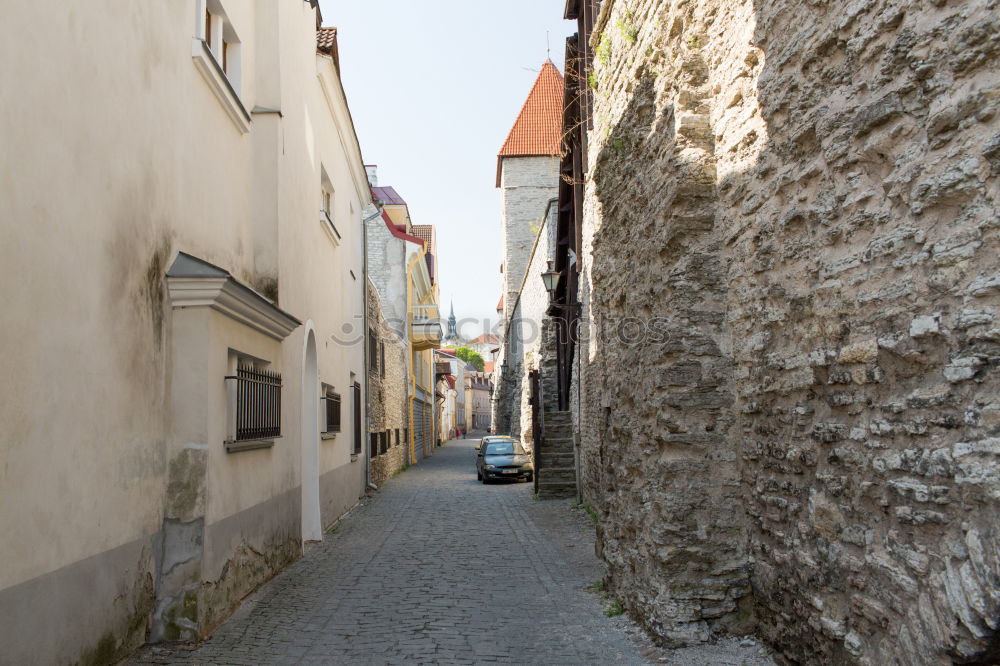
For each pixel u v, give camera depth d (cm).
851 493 371
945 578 290
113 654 473
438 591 738
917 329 312
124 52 491
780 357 453
